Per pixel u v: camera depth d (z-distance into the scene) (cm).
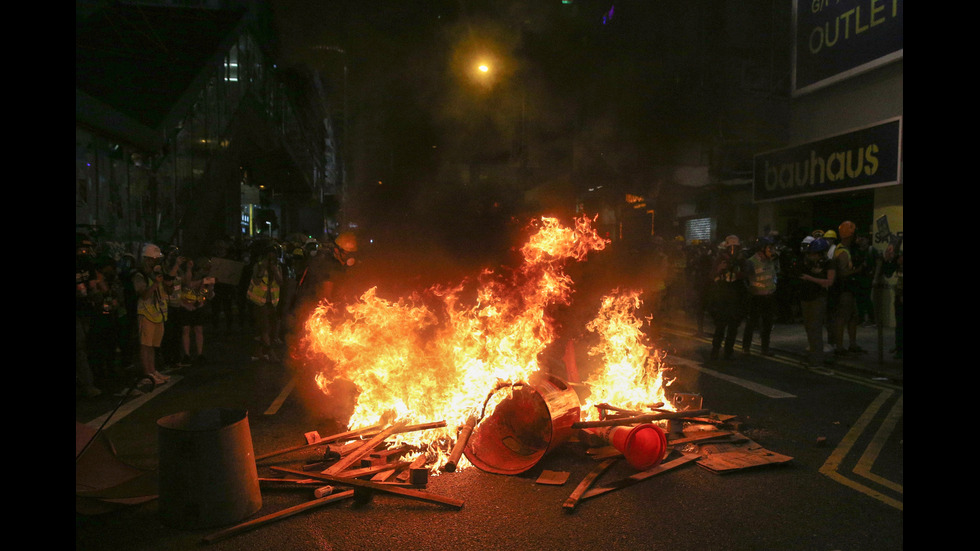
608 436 478
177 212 1369
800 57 1445
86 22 1614
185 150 1411
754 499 391
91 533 345
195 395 674
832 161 1294
